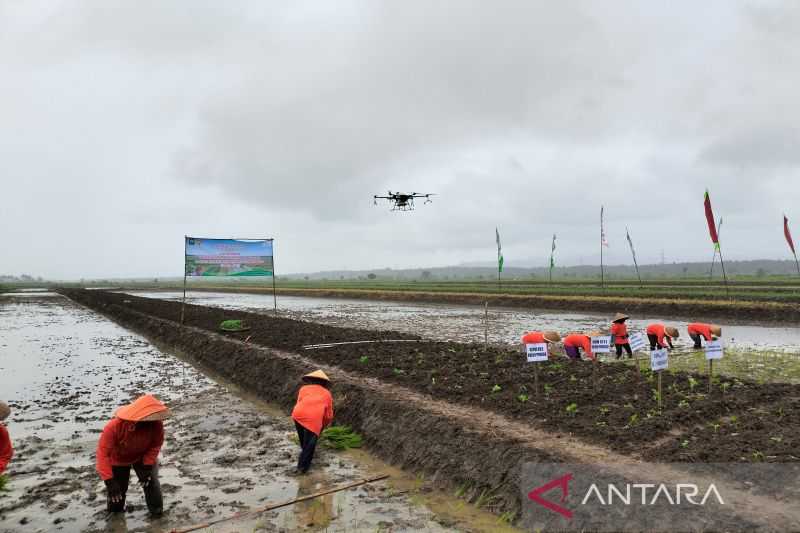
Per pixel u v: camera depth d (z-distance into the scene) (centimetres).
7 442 600
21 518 670
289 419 1157
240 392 1441
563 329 2497
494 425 842
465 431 817
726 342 2016
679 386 1031
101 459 643
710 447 701
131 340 2633
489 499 688
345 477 813
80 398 1355
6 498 735
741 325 2667
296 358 1531
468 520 655
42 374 1689
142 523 655
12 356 2075
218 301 5984
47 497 736
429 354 1457
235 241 2783
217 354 1839
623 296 3812
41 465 869
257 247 2827
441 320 3083
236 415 1191
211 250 2742
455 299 4722
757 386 1027
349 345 1683
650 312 3225
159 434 668
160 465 867
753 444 706
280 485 780
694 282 5909
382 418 974
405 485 775
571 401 935
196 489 765
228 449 949
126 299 5047
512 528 629
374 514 677
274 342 1847
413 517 666
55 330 3138
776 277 7462
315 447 884
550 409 900
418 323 2908
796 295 3284
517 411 902
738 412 872
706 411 857
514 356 1397
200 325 2544
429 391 1072
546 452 710
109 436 645
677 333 1556
